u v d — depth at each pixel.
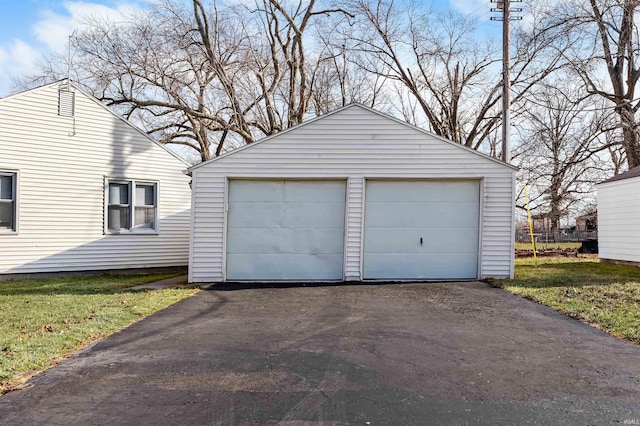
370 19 22.97
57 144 12.48
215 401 3.75
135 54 17.69
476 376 4.29
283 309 7.48
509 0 14.83
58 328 6.00
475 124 23.44
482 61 23.14
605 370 4.43
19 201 11.91
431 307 7.50
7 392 3.96
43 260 12.27
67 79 12.68
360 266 10.52
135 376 4.34
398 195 10.60
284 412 3.52
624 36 18.12
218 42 19.80
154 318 6.86
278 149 10.56
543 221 28.28
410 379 4.21
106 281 11.45
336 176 10.55
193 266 10.53
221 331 6.04
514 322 6.42
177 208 14.65
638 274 11.09
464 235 10.56
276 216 10.68
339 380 4.20
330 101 24.50
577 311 6.88
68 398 3.83
